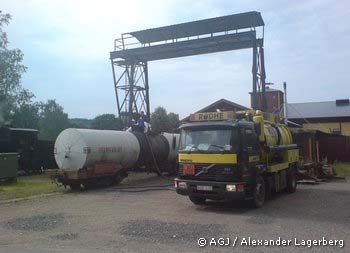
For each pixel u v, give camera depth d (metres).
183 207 14.48
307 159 26.28
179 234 10.13
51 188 20.86
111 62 34.03
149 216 12.72
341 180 25.02
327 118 53.34
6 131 28.69
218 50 31.25
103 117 61.16
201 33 32.00
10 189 20.48
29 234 10.45
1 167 22.72
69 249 8.88
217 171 13.50
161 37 33.00
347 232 10.35
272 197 17.02
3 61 50.94
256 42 29.81
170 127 38.69
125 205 15.07
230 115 14.55
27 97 53.72
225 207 14.41
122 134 23.19
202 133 13.97
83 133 20.41
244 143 13.58
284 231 10.49
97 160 20.91
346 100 55.50
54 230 10.86
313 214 13.05
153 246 9.06
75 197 17.56
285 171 17.80
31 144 30.25
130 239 9.71
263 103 30.25
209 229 10.70
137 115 30.58
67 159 20.38
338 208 14.21
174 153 27.38
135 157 23.70
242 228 10.87
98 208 14.43
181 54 32.59
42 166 30.98
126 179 25.36
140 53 32.81
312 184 22.28
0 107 50.47
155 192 18.91
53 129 82.00
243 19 29.89
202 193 13.66
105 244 9.28
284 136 18.00
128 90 33.84
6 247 9.14
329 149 38.50
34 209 14.49
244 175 13.45
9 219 12.60
